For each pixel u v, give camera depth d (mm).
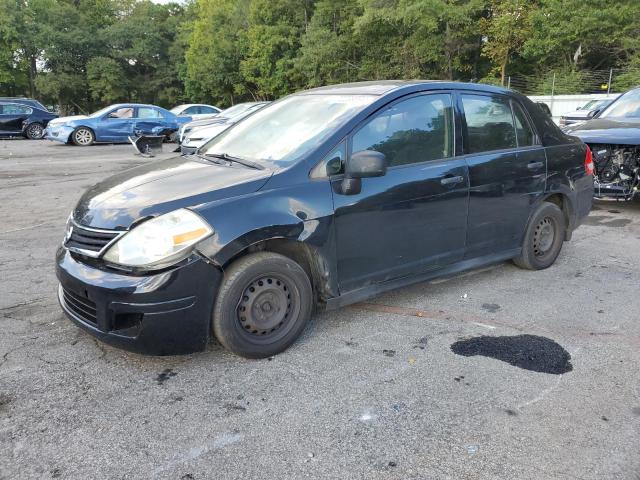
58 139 18625
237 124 4543
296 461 2430
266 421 2721
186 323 3006
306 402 2891
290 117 4039
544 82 26750
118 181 3578
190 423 2699
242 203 3135
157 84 52469
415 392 2996
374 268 3721
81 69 50312
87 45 48781
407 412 2807
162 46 52812
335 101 3965
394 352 3465
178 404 2863
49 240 6090
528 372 3225
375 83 4219
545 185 4793
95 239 3070
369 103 3732
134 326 2994
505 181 4430
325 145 3475
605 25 24766
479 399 2932
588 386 3072
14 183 10094
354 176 3414
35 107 22250
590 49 27656
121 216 3037
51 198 8625
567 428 2680
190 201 3076
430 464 2416
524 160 4602
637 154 7039
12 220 7082
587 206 5348
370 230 3621
